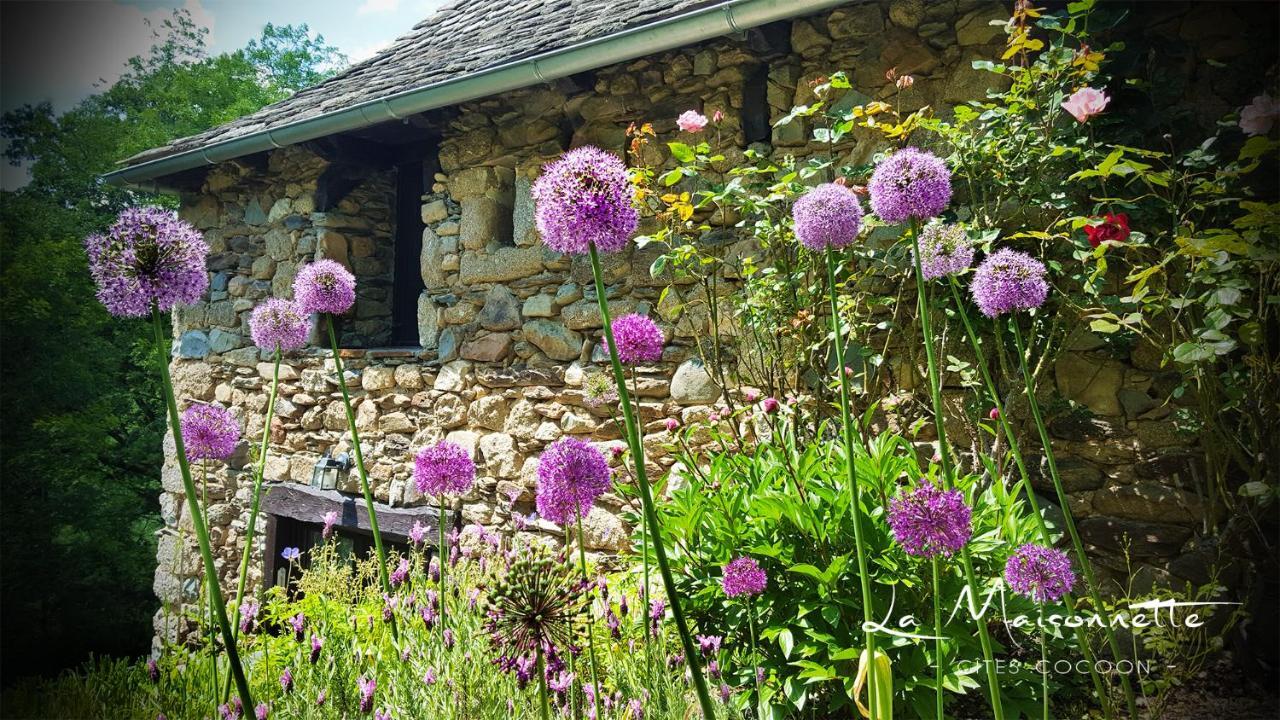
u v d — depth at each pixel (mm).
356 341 6254
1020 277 1965
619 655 2492
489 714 1991
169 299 1486
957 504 1586
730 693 2297
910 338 3512
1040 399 3344
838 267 3559
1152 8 3232
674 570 2924
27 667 11820
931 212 1710
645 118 4500
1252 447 2863
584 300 4668
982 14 3568
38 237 14312
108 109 16219
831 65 3936
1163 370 3168
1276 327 2922
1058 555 1775
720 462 3234
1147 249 3127
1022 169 3305
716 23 3709
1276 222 2391
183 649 2607
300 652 2271
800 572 2676
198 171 6906
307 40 18016
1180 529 3102
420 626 2488
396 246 6559
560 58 4188
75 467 13977
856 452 2766
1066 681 2768
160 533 7059
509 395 4988
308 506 5898
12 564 12859
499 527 4957
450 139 5332
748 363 3984
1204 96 3137
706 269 4191
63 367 13844
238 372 6621
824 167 3904
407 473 5445
